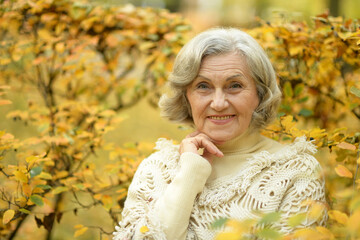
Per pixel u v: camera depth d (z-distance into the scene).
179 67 1.62
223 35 1.57
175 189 1.54
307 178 1.51
